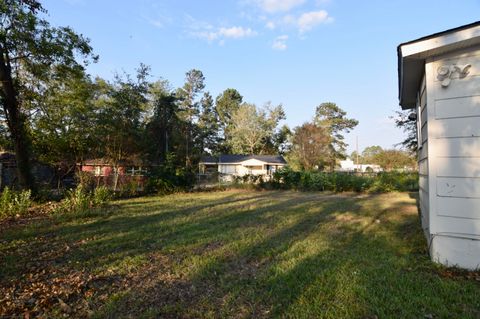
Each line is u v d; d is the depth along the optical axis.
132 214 8.14
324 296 2.84
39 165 14.02
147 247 4.77
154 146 21.19
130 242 5.09
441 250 3.65
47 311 2.70
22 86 11.95
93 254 4.42
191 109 44.09
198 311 2.65
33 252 4.57
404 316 2.45
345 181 15.71
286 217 7.38
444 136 3.67
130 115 15.95
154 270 3.70
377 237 5.13
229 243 4.90
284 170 17.88
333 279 3.23
